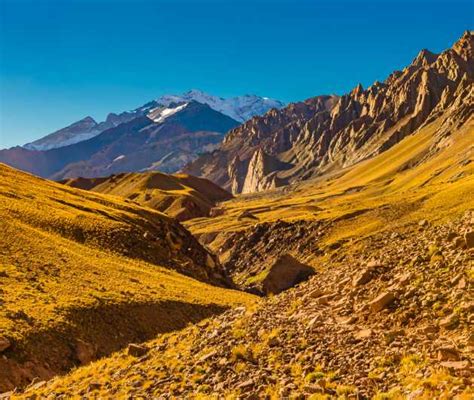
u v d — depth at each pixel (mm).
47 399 21781
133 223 93125
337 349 18156
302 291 26047
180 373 20312
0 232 63188
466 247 21500
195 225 199625
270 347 20031
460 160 197625
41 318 41312
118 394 19703
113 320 46969
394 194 194625
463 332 16562
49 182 124375
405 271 22062
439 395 13180
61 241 70688
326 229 130125
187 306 56312
